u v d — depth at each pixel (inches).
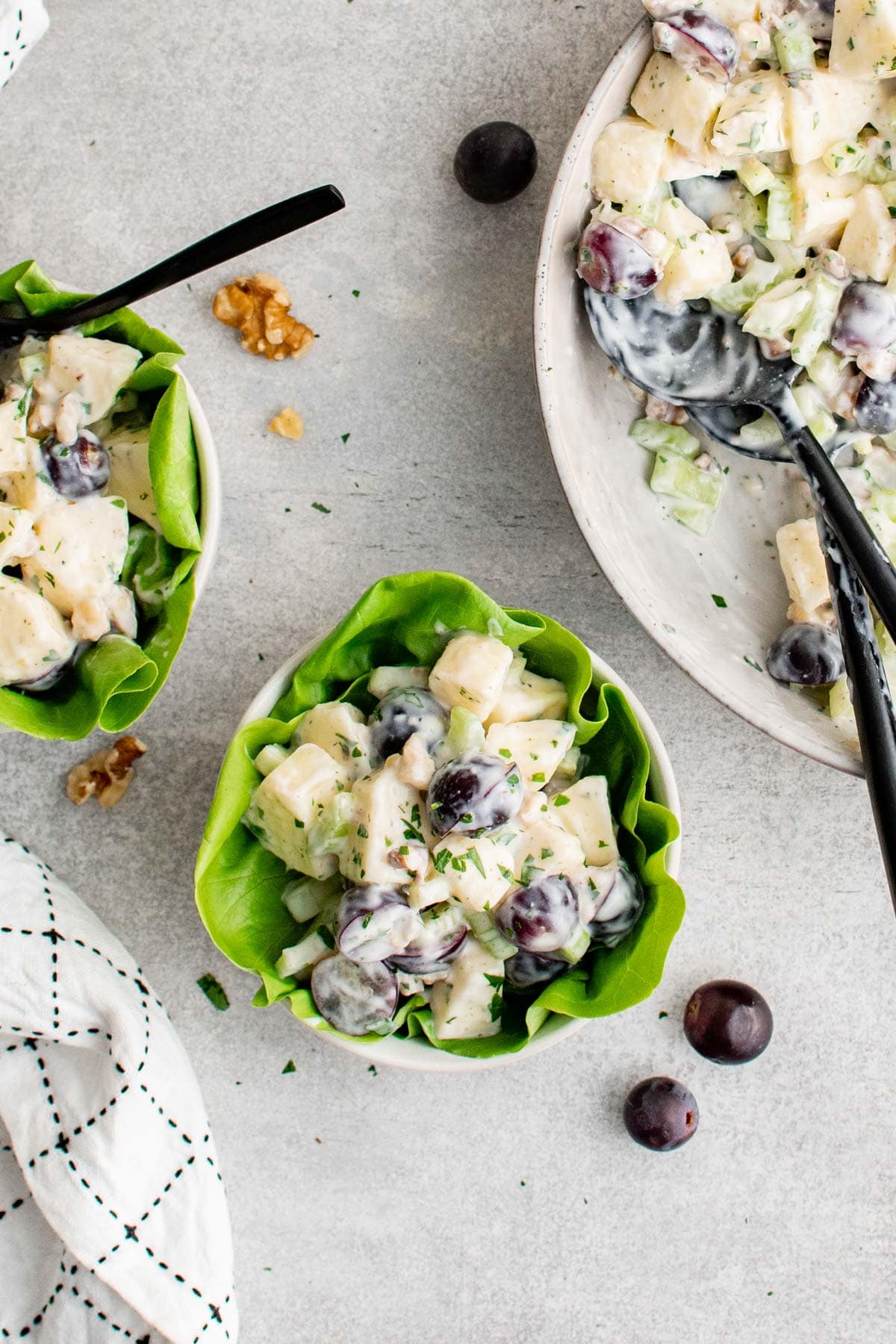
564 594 24.8
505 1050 22.8
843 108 22.2
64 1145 23.9
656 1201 25.1
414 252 24.5
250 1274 25.0
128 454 22.4
